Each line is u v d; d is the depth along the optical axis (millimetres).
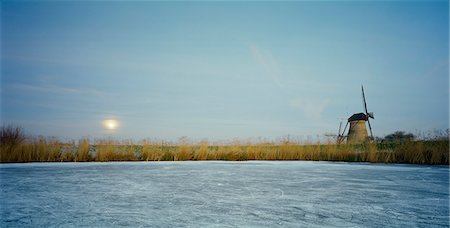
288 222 3412
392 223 3396
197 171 9117
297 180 7133
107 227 3188
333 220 3512
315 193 5379
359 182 6848
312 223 3381
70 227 3189
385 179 7359
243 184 6441
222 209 4062
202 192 5418
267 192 5453
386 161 13414
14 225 3264
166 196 5000
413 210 4066
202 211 3934
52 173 8266
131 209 4035
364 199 4840
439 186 6301
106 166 10703
